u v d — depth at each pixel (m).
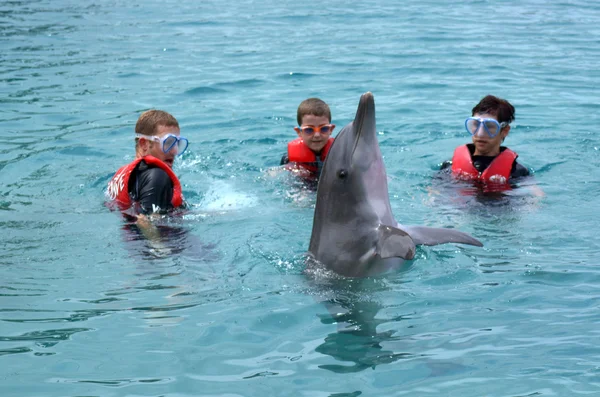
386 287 4.69
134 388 3.57
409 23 16.55
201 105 10.20
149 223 5.89
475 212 6.19
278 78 11.65
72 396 3.49
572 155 7.82
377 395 3.48
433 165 7.69
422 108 9.90
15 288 4.73
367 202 4.91
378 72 11.98
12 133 8.82
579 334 4.00
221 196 6.77
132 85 11.30
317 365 3.77
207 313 4.37
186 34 15.53
